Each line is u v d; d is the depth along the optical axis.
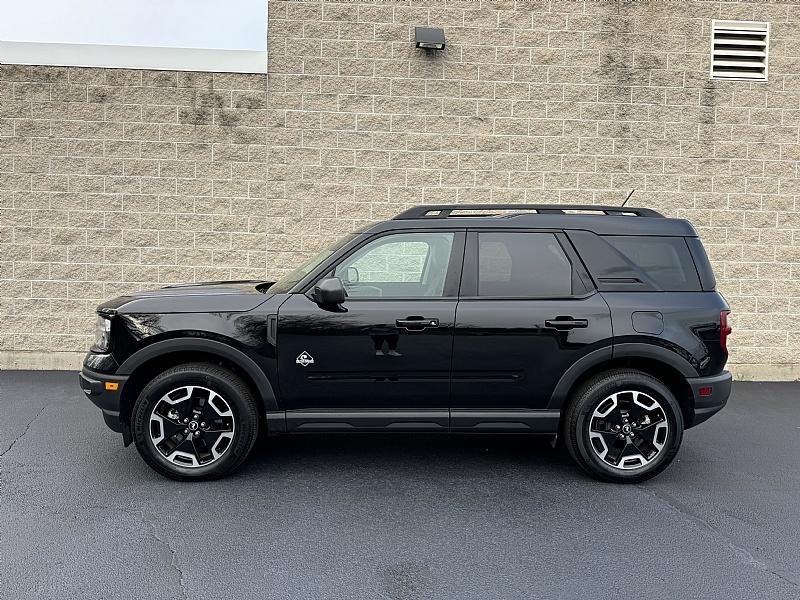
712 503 4.73
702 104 8.88
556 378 4.98
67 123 8.55
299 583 3.54
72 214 8.63
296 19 8.61
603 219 5.24
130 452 5.62
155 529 4.18
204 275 8.77
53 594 3.40
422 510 4.53
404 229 5.15
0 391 7.54
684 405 5.19
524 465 5.49
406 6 8.66
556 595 3.45
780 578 3.66
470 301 5.00
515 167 8.84
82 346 8.73
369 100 8.71
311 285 5.05
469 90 8.77
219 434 4.96
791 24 8.88
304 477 5.14
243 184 8.71
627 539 4.13
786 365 9.02
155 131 8.62
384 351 4.92
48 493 4.73
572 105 8.82
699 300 5.09
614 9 8.76
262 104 8.65
